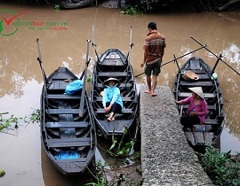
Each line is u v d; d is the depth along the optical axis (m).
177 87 8.50
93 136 6.70
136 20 15.99
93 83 8.47
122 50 12.20
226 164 5.92
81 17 16.17
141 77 10.28
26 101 9.00
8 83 9.99
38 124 7.97
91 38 13.36
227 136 7.65
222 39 13.58
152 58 7.36
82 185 6.18
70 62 11.30
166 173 5.36
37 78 10.32
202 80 9.13
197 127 7.05
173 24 15.50
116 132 6.89
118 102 7.43
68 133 6.90
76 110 7.59
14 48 12.36
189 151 5.94
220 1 18.00
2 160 6.79
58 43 12.84
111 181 6.20
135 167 6.59
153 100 7.58
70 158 6.24
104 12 17.14
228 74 10.52
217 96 8.06
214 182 5.39
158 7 17.38
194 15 17.11
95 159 6.86
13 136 7.55
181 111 7.47
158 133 6.43
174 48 12.45
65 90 8.27
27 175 6.39
